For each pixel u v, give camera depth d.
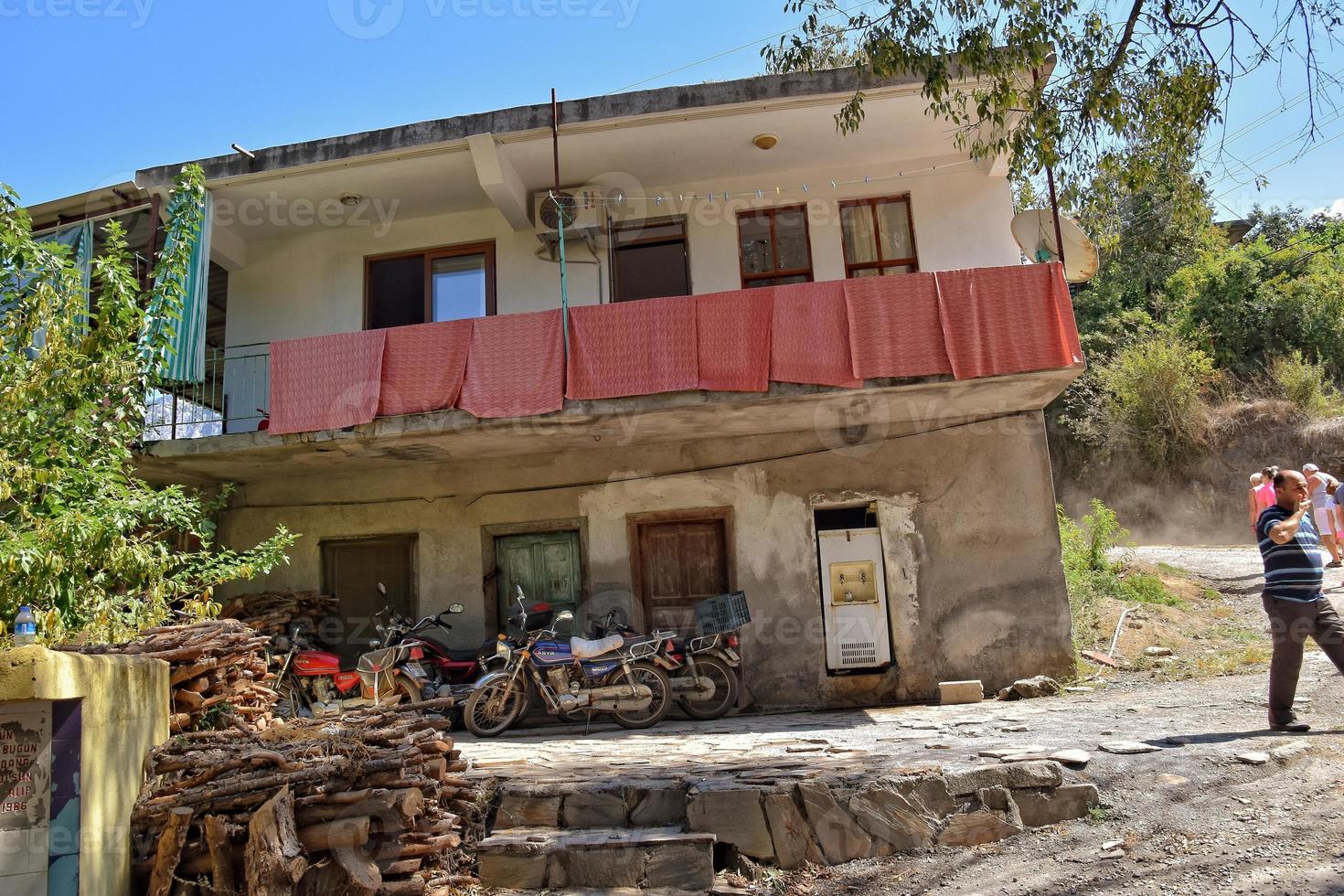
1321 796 4.54
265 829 4.18
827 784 4.84
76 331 6.99
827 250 10.45
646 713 8.66
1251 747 5.25
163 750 4.66
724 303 8.93
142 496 6.67
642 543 10.23
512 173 10.13
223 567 6.98
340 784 4.53
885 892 4.36
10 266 6.79
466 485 10.49
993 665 9.44
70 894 3.90
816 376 8.75
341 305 11.05
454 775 5.07
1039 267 8.79
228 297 11.27
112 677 4.29
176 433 10.61
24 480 5.93
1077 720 6.73
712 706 9.05
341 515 10.66
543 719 9.33
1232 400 21.03
